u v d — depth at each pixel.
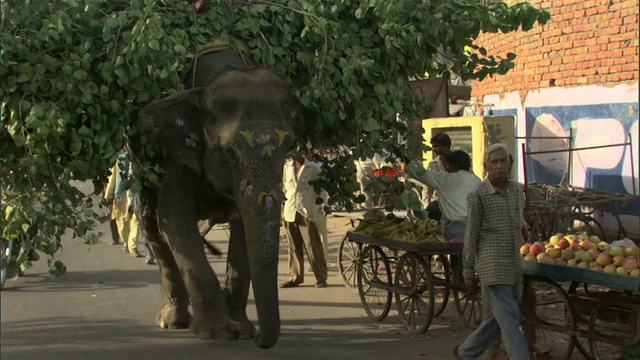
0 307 8.85
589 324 6.07
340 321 8.06
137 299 9.24
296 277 9.91
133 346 7.10
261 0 6.52
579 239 6.62
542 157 12.85
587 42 11.92
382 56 6.34
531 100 13.20
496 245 5.86
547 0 12.69
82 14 5.86
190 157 5.98
